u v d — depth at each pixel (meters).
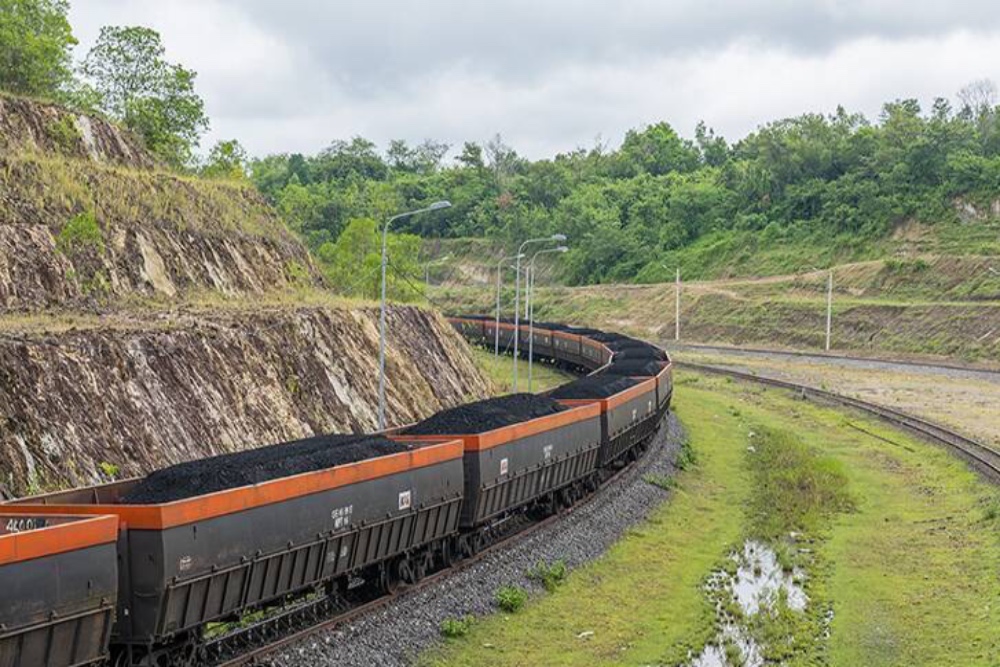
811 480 44.44
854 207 126.62
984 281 99.88
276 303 44.38
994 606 27.08
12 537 15.43
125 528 17.72
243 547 19.58
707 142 196.50
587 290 139.50
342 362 41.97
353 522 22.80
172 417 30.80
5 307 32.91
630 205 160.62
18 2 52.31
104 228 40.41
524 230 155.12
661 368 54.28
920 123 132.00
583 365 76.75
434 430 29.27
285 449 24.06
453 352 56.81
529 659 23.02
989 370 80.88
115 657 18.27
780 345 105.31
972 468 45.41
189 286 42.59
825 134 143.62
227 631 21.23
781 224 135.88
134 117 58.31
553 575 28.69
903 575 31.03
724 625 26.73
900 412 61.91
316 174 171.25
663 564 31.78
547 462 32.47
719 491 43.50
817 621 26.92
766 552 34.12
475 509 27.98
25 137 43.06
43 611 15.85
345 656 21.02
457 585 26.38
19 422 25.80
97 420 28.22
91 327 31.48
